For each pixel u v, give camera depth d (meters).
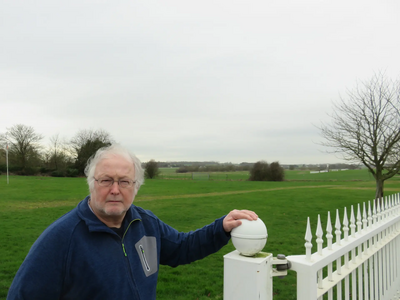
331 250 2.43
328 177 56.03
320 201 20.33
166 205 18.11
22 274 1.56
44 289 1.57
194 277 6.06
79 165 55.94
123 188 1.83
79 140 58.34
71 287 1.65
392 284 4.11
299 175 61.50
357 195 24.48
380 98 15.23
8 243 8.36
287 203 19.19
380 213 3.82
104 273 1.67
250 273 1.76
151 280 1.91
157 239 2.11
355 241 2.84
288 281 5.81
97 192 1.81
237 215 1.95
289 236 9.73
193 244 2.20
